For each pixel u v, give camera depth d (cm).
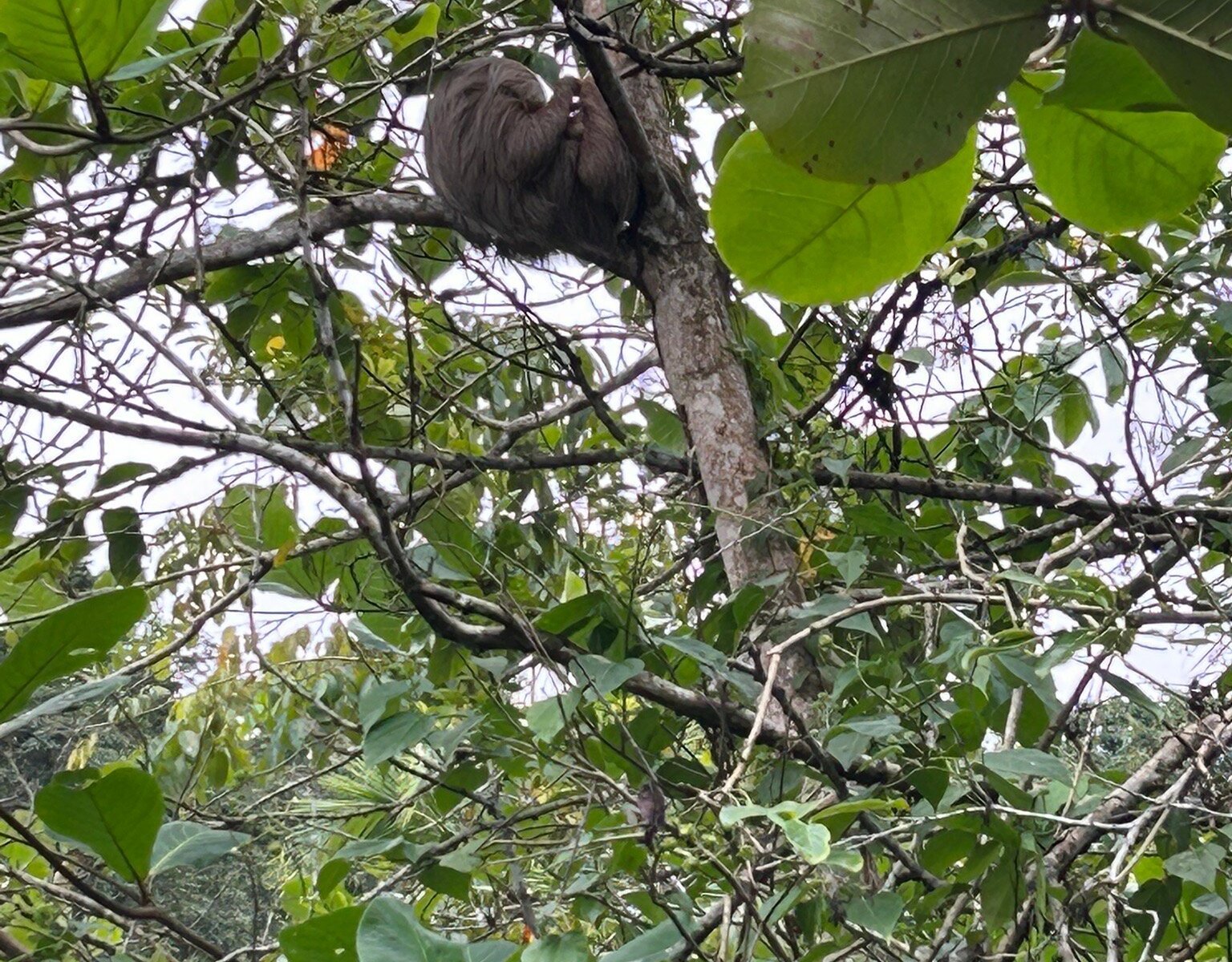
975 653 240
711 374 368
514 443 468
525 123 435
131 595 166
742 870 208
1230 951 278
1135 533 340
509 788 373
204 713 310
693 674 296
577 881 272
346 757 364
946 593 284
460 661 294
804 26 107
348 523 345
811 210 154
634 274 405
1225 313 389
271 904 389
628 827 223
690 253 394
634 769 263
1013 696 294
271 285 399
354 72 402
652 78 421
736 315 414
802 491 352
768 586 299
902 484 416
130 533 335
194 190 311
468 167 450
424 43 383
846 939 240
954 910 272
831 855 160
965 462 478
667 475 401
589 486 400
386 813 336
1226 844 271
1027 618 274
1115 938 236
